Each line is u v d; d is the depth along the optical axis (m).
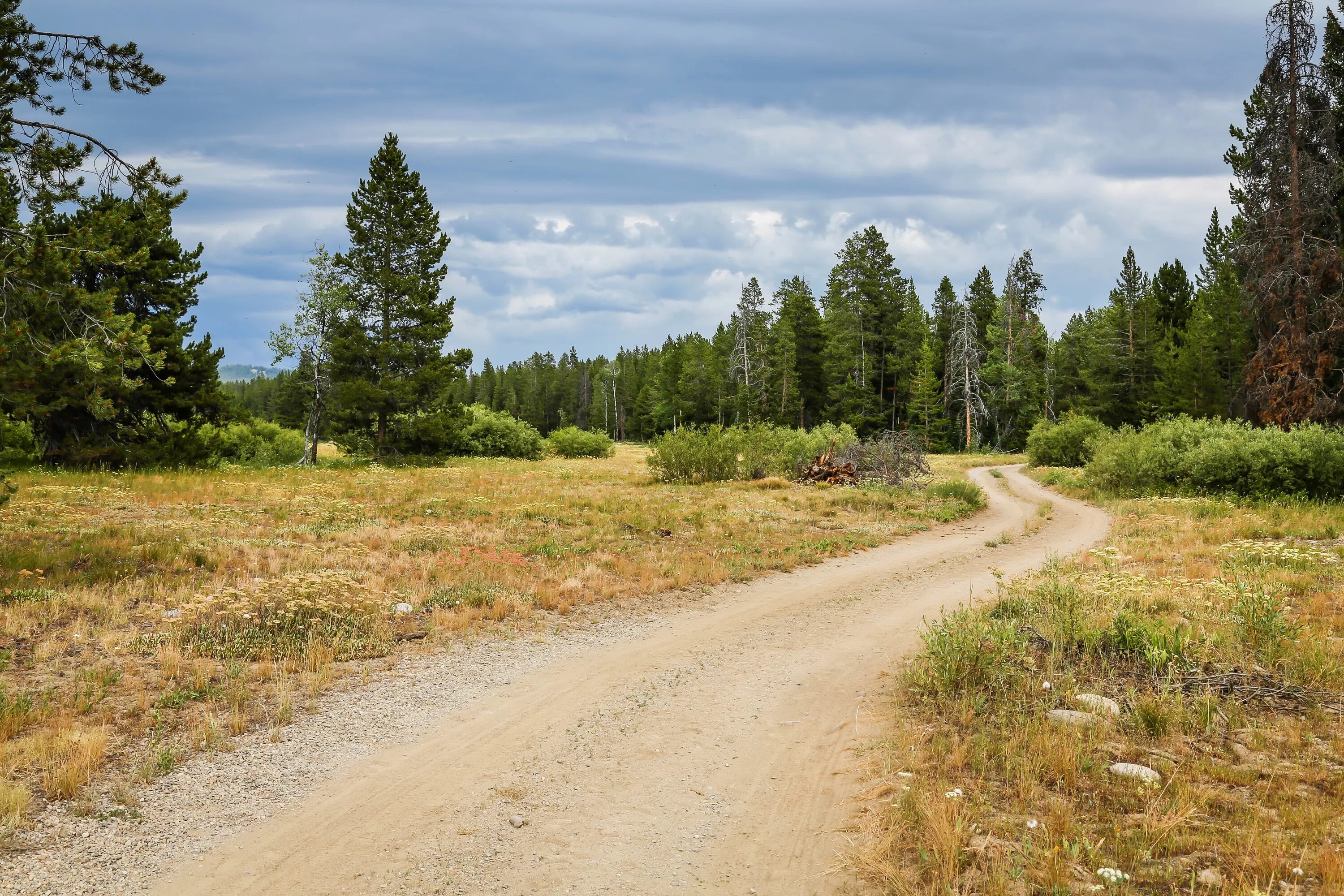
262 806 5.25
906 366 74.69
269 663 7.89
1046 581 11.44
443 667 8.43
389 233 44.22
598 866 4.56
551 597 11.47
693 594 12.52
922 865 4.29
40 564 11.45
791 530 19.34
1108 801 4.96
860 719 6.93
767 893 4.24
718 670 8.59
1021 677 7.27
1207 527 18.30
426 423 45.03
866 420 72.44
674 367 100.44
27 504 17.94
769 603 11.97
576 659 8.98
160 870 4.42
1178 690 6.58
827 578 14.02
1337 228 29.86
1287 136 29.08
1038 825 4.62
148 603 9.88
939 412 75.25
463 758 6.15
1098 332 67.12
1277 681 6.91
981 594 12.39
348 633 9.18
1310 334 29.50
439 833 4.95
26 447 29.94
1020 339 75.94
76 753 5.69
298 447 49.94
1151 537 17.33
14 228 9.89
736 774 5.88
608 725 6.90
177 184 10.74
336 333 42.97
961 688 7.20
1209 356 49.06
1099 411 62.75
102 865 4.43
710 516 21.39
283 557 13.30
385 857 4.63
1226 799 4.93
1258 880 3.94
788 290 84.69
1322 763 5.36
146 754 5.89
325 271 41.00
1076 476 38.91
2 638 8.28
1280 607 8.52
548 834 4.95
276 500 22.27
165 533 15.02
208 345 32.50
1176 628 8.06
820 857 4.62
